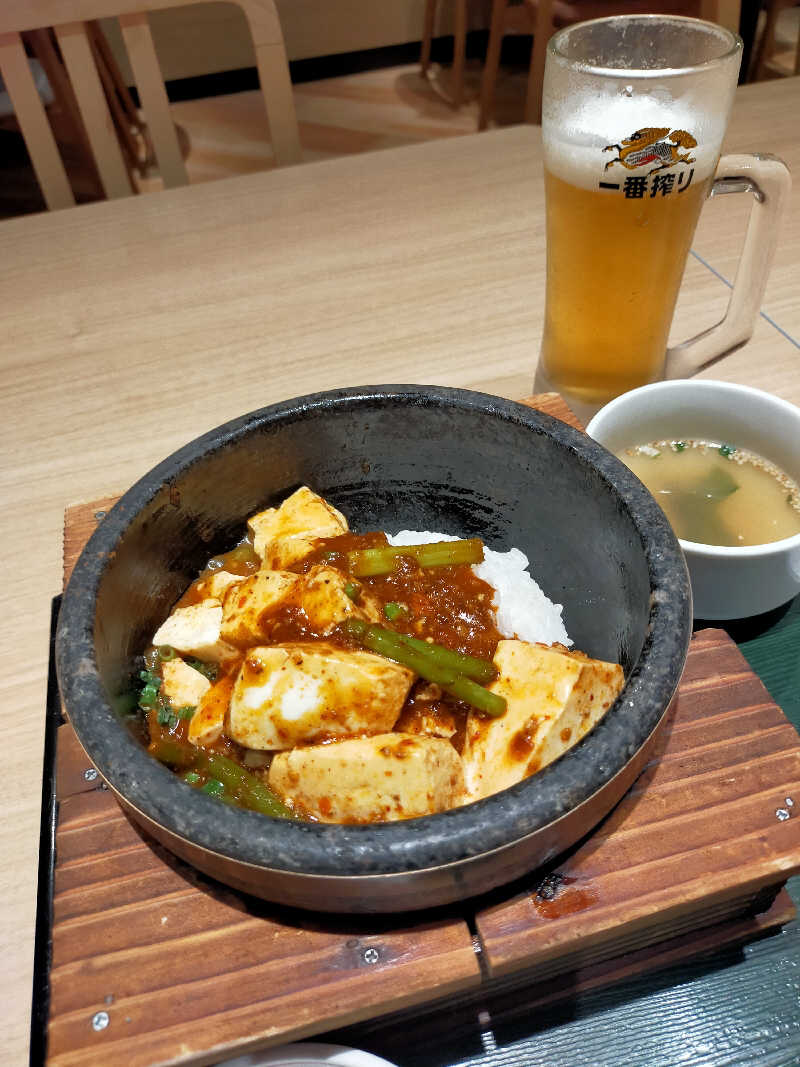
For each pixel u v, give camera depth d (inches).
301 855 7.7
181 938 9.3
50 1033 8.7
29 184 56.7
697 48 14.4
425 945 9.1
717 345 16.7
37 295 22.0
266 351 19.7
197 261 22.7
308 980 8.9
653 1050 10.3
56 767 11.0
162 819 8.1
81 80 28.1
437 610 12.0
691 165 13.1
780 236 21.7
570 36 13.9
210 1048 8.5
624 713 8.4
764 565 12.2
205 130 61.6
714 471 15.0
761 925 10.9
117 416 18.4
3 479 17.2
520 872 8.8
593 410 16.7
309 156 57.7
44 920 10.4
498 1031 10.6
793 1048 10.2
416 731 10.6
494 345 19.3
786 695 13.1
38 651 13.9
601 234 13.9
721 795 10.2
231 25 64.3
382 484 13.6
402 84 67.2
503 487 12.8
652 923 9.6
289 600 11.1
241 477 12.6
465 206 23.9
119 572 10.8
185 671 11.6
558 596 13.1
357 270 21.9
